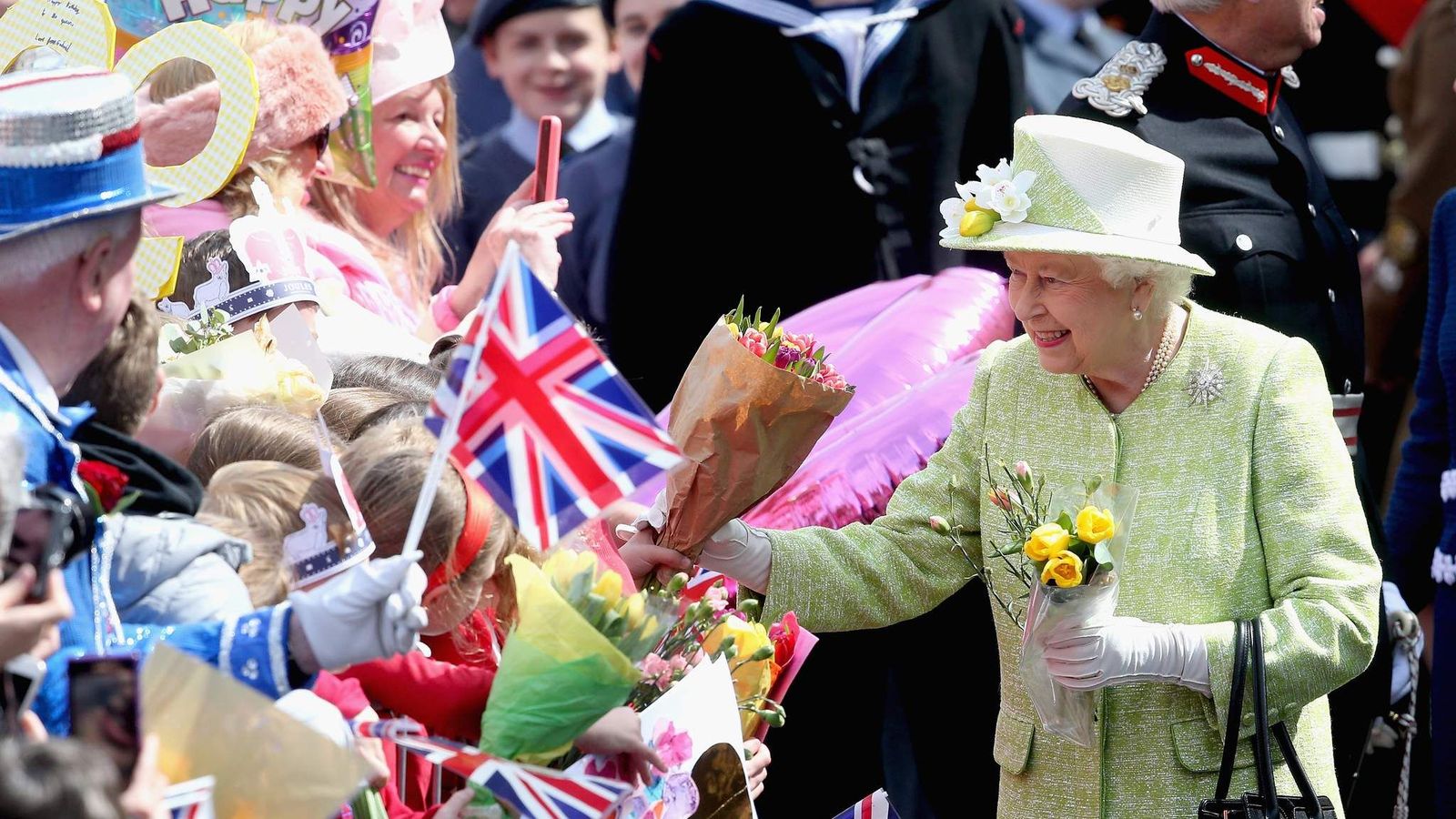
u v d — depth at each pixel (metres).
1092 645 10.55
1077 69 21.45
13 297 7.54
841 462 15.35
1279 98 15.55
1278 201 14.84
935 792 15.73
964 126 19.00
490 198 19.95
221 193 13.01
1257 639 10.74
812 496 15.02
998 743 12.09
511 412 8.36
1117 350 11.46
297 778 7.23
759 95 18.52
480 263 15.66
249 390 11.02
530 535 8.43
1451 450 16.33
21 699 6.89
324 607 7.55
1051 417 11.95
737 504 11.70
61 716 7.28
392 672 9.16
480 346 7.90
